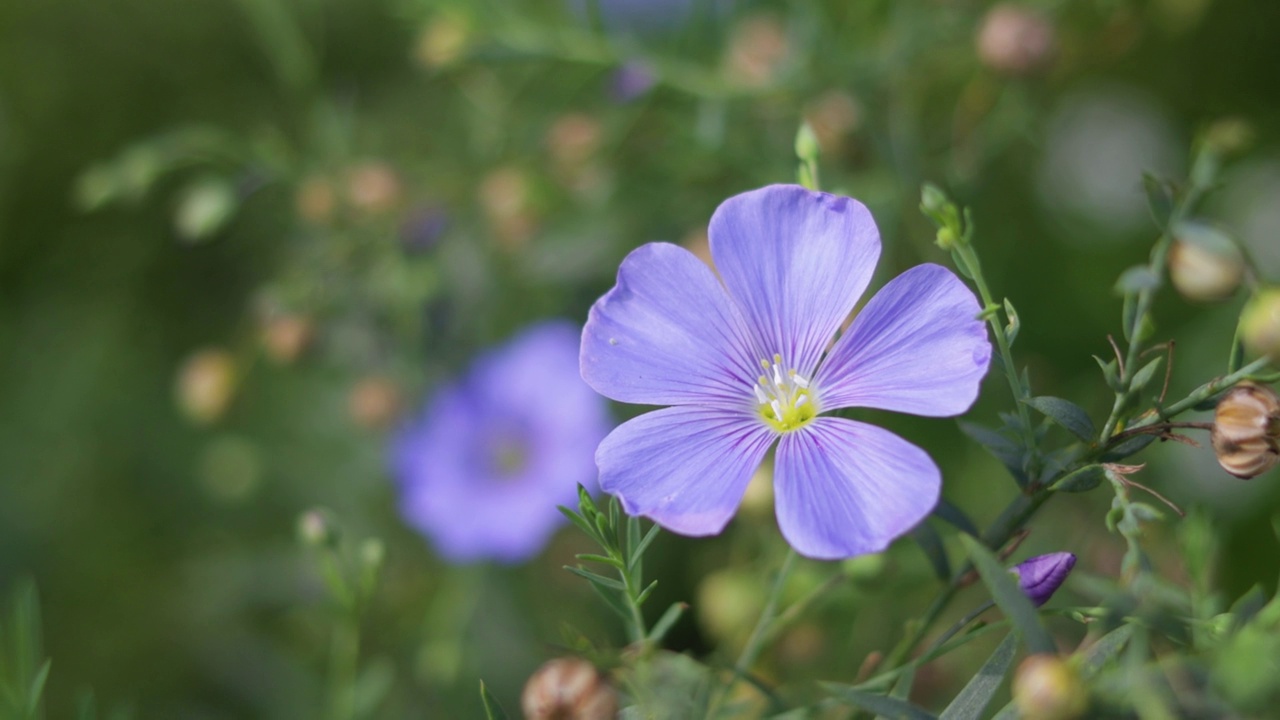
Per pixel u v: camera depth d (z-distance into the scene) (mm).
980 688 179
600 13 263
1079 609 180
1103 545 249
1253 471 179
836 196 193
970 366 183
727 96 264
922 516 176
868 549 176
